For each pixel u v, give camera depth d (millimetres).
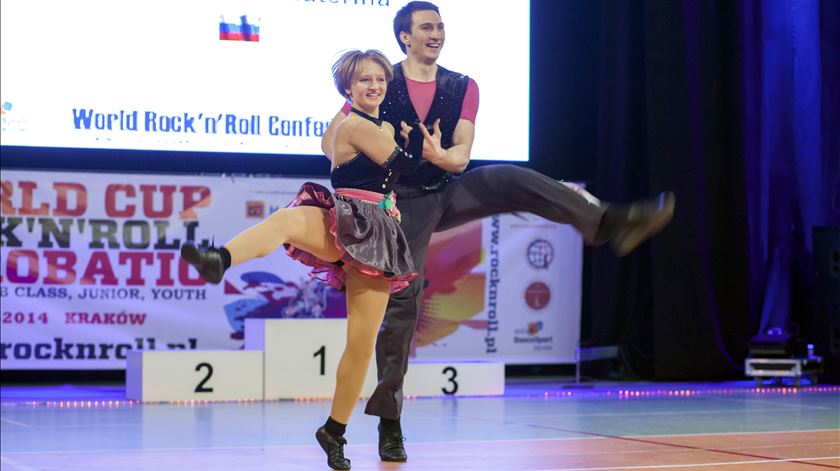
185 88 7840
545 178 3957
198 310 8016
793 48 8914
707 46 8836
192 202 8000
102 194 7883
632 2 9055
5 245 7707
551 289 8773
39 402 6727
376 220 3541
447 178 4238
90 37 7703
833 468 3797
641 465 3885
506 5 8273
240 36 7898
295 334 7000
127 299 7902
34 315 7750
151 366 6773
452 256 8547
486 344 8609
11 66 7594
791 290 8969
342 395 3719
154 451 4367
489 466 3865
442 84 4727
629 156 8984
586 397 7371
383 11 8086
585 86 9320
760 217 9016
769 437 4930
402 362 4043
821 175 8852
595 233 3850
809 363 8391
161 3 7793
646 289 9180
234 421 5629
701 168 8844
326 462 4004
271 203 8117
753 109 9031
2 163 8273
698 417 5949
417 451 4352
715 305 8867
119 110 7750
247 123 7926
